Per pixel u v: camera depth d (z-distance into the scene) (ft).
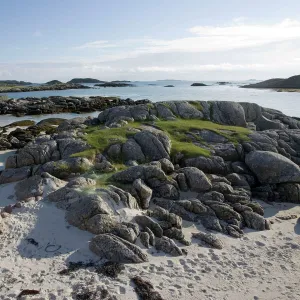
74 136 79.15
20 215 49.14
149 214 50.42
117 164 67.15
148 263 40.52
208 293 35.78
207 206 53.98
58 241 44.01
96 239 42.70
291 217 55.62
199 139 78.74
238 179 64.08
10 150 95.45
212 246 45.34
